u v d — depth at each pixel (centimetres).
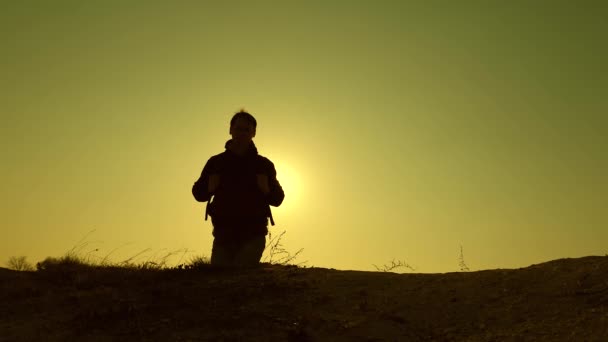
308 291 614
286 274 675
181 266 752
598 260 596
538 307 519
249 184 742
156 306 589
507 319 509
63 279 706
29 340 529
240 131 741
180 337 519
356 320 536
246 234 738
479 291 575
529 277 588
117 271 732
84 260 787
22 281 695
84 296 630
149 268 752
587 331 461
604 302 502
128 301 603
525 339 467
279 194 754
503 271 624
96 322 561
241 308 575
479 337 485
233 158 748
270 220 759
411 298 579
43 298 635
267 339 511
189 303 592
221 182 745
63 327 555
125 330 541
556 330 472
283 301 589
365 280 643
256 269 710
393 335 508
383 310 555
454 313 537
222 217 738
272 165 759
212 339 513
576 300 518
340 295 599
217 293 615
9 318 585
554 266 604
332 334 515
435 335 503
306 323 536
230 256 743
